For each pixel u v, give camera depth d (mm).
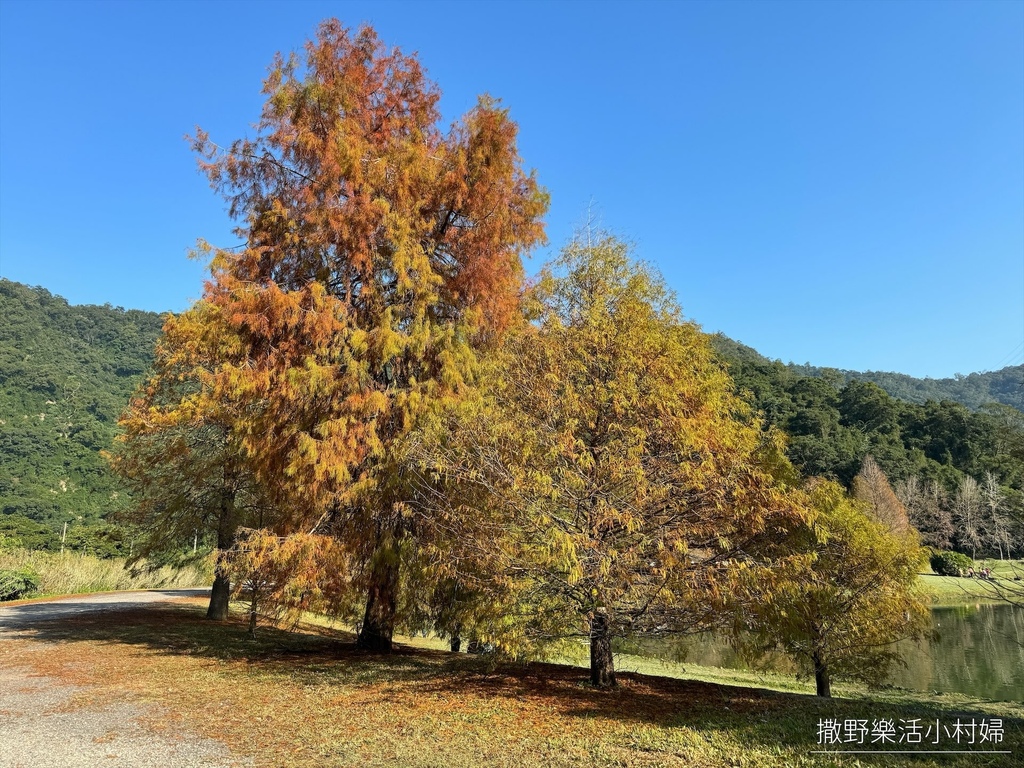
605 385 7406
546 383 7637
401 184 10102
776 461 8328
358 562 9453
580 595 7125
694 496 7000
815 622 9578
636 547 6836
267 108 10344
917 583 11328
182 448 13578
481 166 10531
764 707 7062
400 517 9203
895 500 39438
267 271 10219
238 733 5957
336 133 9797
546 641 7613
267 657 10359
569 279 8508
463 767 4965
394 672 9016
